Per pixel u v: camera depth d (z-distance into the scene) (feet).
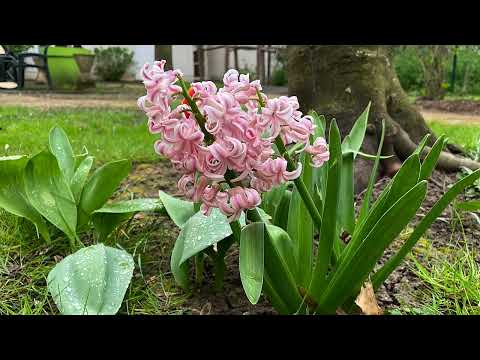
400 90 2.70
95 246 1.35
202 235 1.36
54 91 8.43
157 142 1.01
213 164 0.96
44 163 1.56
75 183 1.71
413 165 1.16
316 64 2.55
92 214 1.66
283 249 1.26
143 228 1.89
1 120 4.49
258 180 1.02
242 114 0.96
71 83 8.78
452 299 1.45
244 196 1.00
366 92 2.47
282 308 1.27
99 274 1.25
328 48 2.52
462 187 1.16
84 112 5.51
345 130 2.45
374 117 2.45
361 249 1.14
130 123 4.63
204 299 1.45
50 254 1.71
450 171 2.48
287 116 0.99
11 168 1.61
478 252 1.75
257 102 1.06
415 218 1.99
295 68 2.64
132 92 8.73
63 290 1.23
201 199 1.02
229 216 1.02
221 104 0.95
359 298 1.26
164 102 0.96
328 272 1.35
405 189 1.17
